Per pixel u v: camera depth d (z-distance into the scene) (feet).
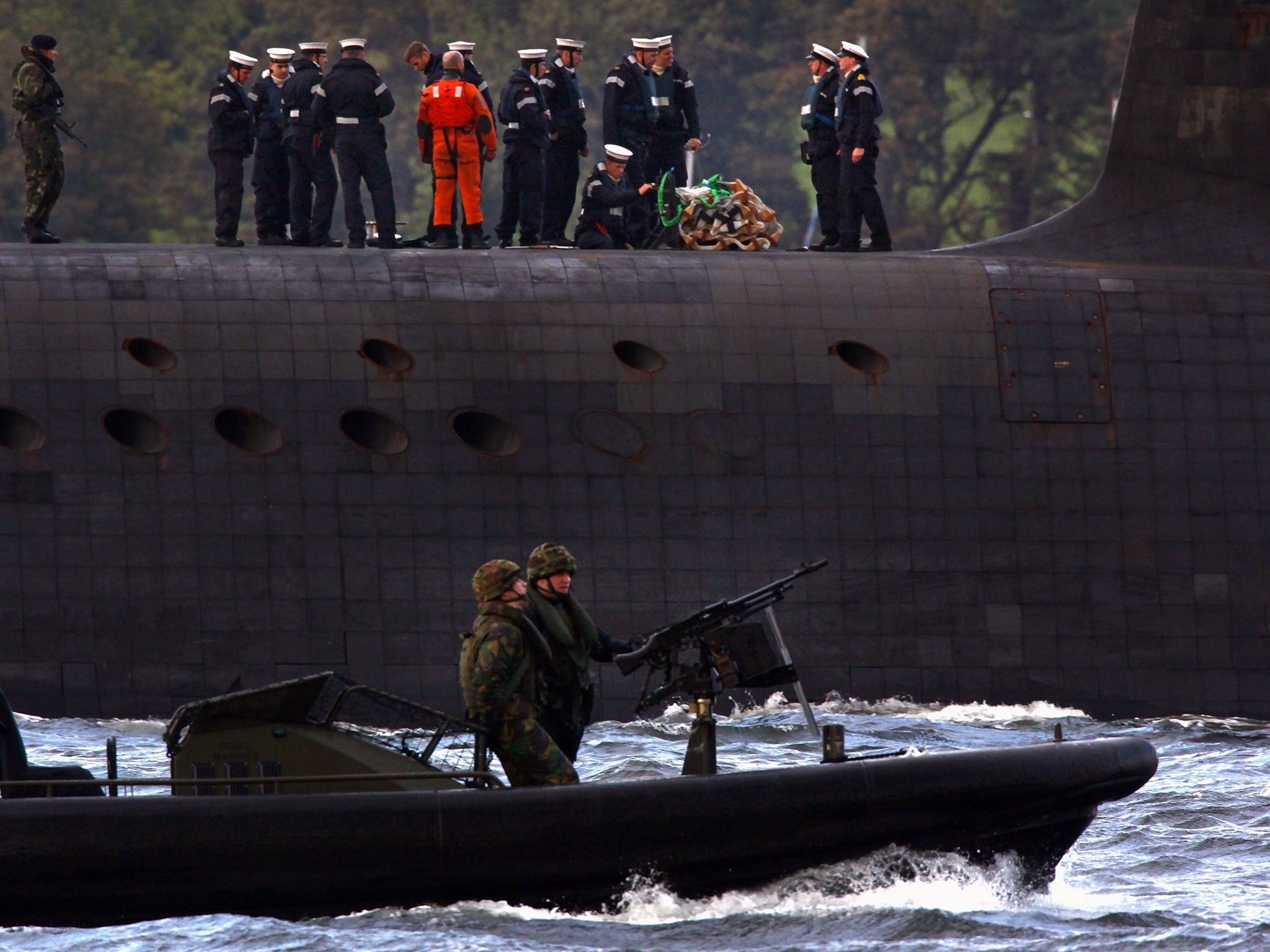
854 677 220.23
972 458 225.56
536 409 219.41
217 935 107.96
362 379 216.95
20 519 208.33
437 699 212.02
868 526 222.48
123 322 214.07
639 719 213.87
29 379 210.59
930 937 112.57
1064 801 123.13
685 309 226.17
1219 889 130.62
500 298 223.10
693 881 116.37
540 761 117.70
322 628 211.41
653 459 220.02
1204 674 225.56
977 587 223.30
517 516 216.33
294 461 213.66
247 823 109.09
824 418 224.33
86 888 108.06
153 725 204.13
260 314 217.15
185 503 211.00
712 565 218.79
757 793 115.03
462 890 112.57
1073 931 115.24
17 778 119.96
